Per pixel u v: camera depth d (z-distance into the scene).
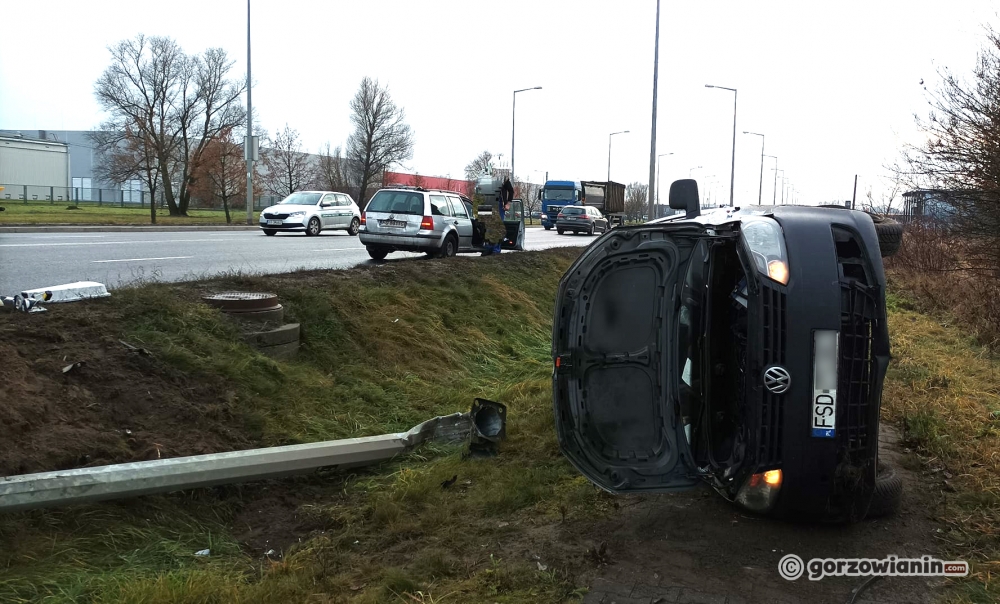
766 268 3.65
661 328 4.28
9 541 3.87
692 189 5.14
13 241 16.67
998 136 11.64
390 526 4.57
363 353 8.53
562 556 3.99
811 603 3.49
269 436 5.96
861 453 3.70
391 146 56.09
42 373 5.25
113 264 12.26
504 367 10.12
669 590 3.60
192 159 45.34
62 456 4.61
